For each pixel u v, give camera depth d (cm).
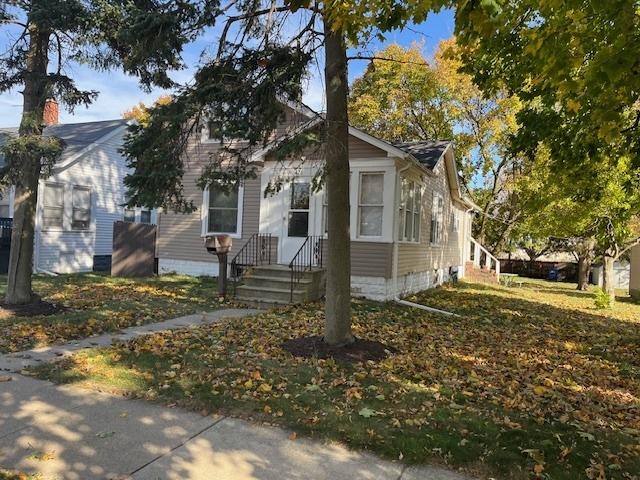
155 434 405
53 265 1638
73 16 793
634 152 848
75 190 1719
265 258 1323
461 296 1510
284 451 385
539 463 377
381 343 723
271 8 657
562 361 732
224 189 751
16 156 830
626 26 376
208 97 656
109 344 673
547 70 426
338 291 670
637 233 2155
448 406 488
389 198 1202
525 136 922
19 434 395
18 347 641
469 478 356
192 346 662
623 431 458
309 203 1266
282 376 553
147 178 698
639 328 1145
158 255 1538
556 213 1716
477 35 402
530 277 3425
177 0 651
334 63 645
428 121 2639
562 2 373
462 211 2333
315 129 662
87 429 409
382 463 372
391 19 445
